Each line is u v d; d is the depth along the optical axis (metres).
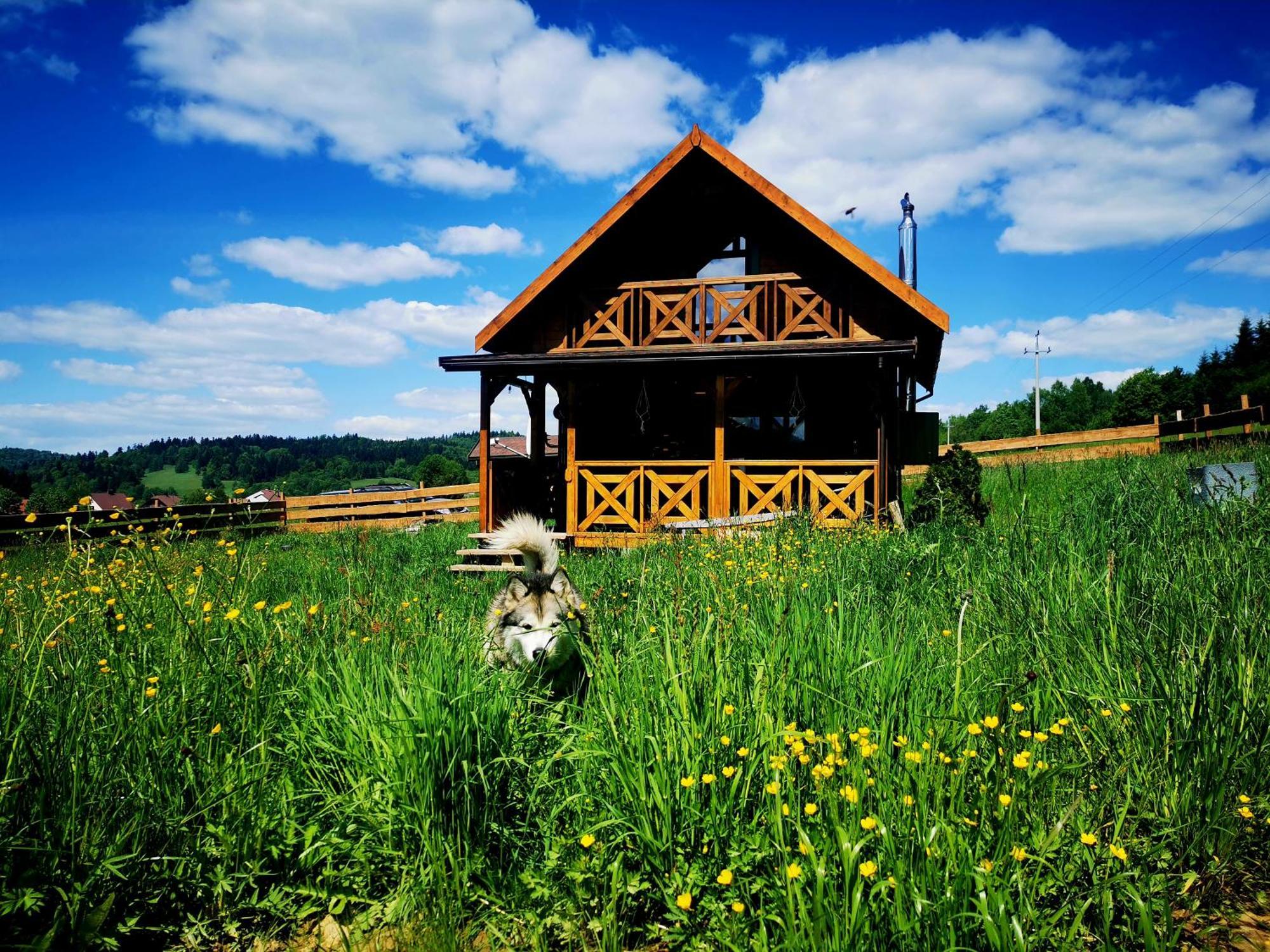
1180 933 2.22
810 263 13.30
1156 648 3.45
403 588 7.26
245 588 4.35
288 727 3.35
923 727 2.86
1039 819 2.49
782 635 3.60
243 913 2.74
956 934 2.04
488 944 2.54
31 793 2.58
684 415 15.39
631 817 2.71
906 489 19.53
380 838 2.85
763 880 2.37
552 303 14.01
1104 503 7.11
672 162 12.48
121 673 3.26
